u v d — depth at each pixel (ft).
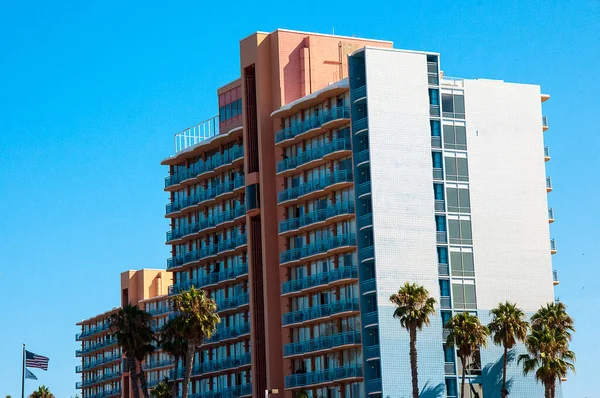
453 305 437.17
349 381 430.61
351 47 486.79
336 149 442.09
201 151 528.22
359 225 433.07
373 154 431.84
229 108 515.09
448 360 430.61
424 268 433.07
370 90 435.94
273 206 471.62
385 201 431.02
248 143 482.28
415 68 446.19
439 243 439.22
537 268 458.09
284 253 464.24
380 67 439.63
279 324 464.65
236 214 497.46
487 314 443.73
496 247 451.12
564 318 440.45
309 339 451.53
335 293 441.27
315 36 481.46
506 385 442.91
